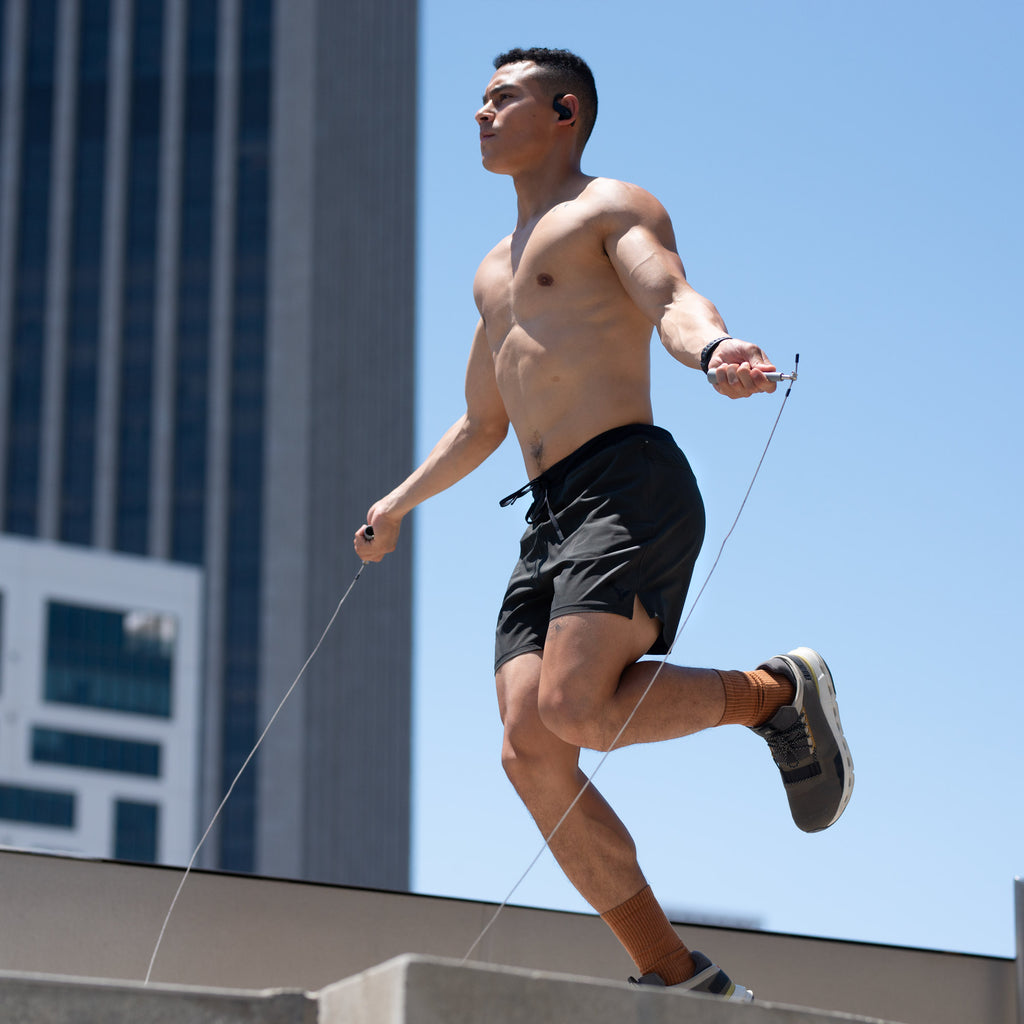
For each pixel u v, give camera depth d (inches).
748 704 208.1
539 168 227.0
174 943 228.2
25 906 222.7
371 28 5654.5
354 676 4864.7
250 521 4596.5
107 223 4827.8
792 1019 130.1
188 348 4722.0
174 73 4940.9
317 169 4864.7
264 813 4414.4
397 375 5516.7
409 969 119.6
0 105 4923.7
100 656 4480.8
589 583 199.6
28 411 4682.6
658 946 202.8
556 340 214.5
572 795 206.7
